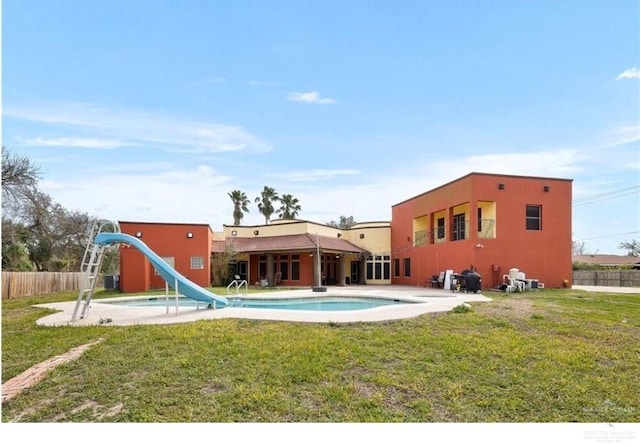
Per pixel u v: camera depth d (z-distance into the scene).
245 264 26.58
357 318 8.05
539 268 19.38
